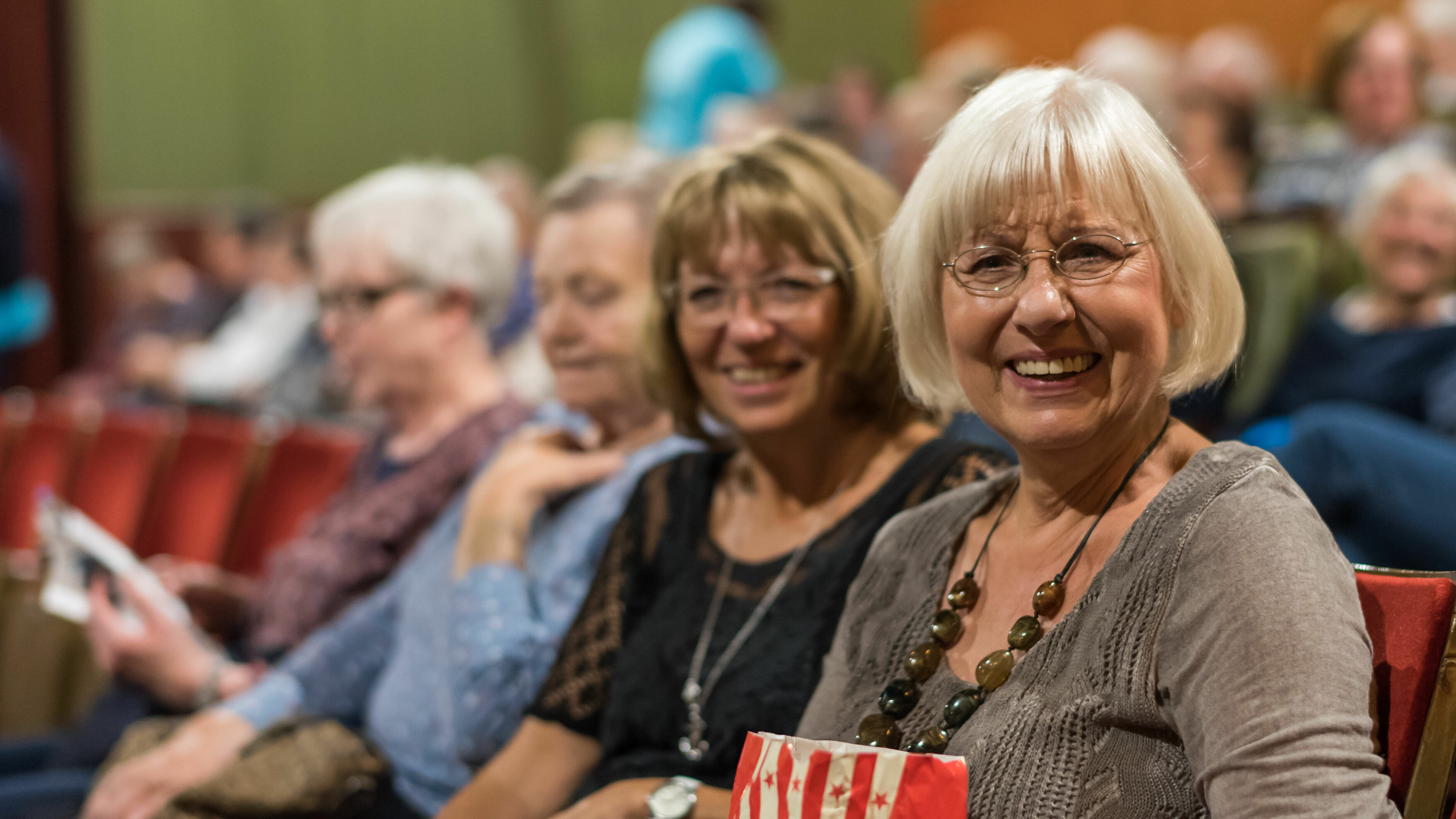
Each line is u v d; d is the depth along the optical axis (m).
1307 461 2.70
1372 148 4.33
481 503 2.04
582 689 1.70
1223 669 1.00
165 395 5.81
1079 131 1.14
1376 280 3.26
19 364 6.33
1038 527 1.23
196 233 7.98
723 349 1.64
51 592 2.62
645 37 9.65
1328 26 6.61
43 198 6.34
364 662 2.36
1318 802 0.93
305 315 6.13
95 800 2.17
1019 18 7.97
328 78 8.68
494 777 1.71
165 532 3.44
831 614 1.53
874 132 6.48
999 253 1.16
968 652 1.22
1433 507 2.58
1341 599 1.00
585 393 2.11
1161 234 1.13
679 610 1.66
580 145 6.74
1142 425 1.19
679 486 1.77
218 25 8.22
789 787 1.11
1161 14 7.46
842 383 1.64
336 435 3.35
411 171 2.79
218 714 2.27
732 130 5.73
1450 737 1.10
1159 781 1.05
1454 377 3.04
